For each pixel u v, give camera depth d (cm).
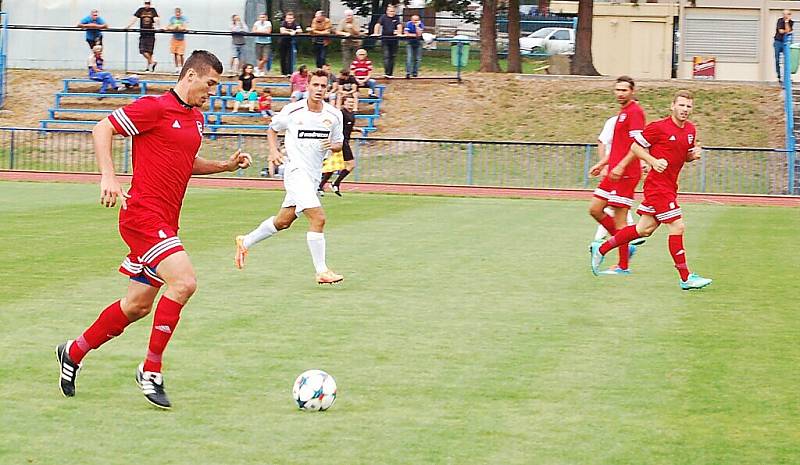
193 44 5659
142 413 938
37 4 5775
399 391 1023
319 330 1300
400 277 1741
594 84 5428
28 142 4925
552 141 4953
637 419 938
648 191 1681
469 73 5684
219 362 1128
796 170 4197
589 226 2659
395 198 3597
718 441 877
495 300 1537
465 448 848
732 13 5897
